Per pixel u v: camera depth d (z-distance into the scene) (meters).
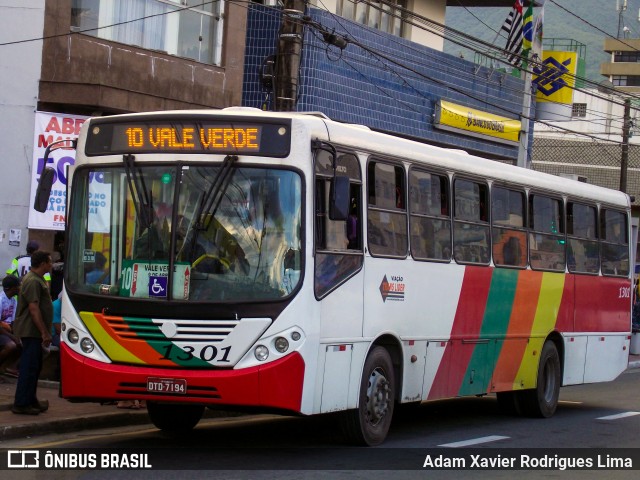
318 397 10.28
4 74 18.31
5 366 14.56
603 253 17.69
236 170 10.21
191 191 10.23
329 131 10.68
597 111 52.09
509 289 14.52
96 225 10.51
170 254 10.11
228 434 12.23
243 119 10.30
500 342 14.34
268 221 10.09
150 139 10.47
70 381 10.30
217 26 21.45
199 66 20.83
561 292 16.12
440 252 12.80
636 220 47.22
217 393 9.82
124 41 19.67
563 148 50.38
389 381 11.73
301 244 10.05
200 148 10.30
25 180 18.36
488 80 29.36
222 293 9.97
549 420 15.38
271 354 9.86
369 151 11.39
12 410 12.09
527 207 15.12
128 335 10.09
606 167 49.69
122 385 10.05
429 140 27.33
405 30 29.16
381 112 25.62
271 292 9.97
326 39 19.72
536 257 15.38
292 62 16.12
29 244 14.58
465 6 33.12
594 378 17.41
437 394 12.79
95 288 10.34
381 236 11.53
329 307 10.45
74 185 10.73
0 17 18.36
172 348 9.95
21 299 11.95
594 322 17.30
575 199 16.69
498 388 14.34
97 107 18.78
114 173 10.54
